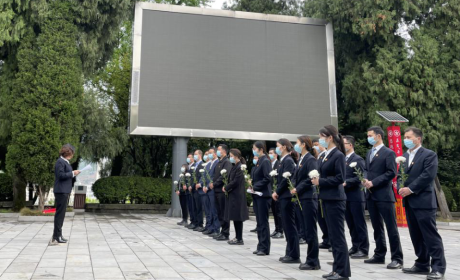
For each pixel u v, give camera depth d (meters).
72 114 13.92
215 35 15.55
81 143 15.65
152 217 14.27
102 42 15.41
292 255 5.84
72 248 6.78
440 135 15.52
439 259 4.96
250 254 6.61
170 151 19.59
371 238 9.59
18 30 13.66
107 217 13.77
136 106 14.36
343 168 4.79
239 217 7.54
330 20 16.75
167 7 15.31
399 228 12.02
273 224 12.90
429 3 16.39
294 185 5.80
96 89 18.55
